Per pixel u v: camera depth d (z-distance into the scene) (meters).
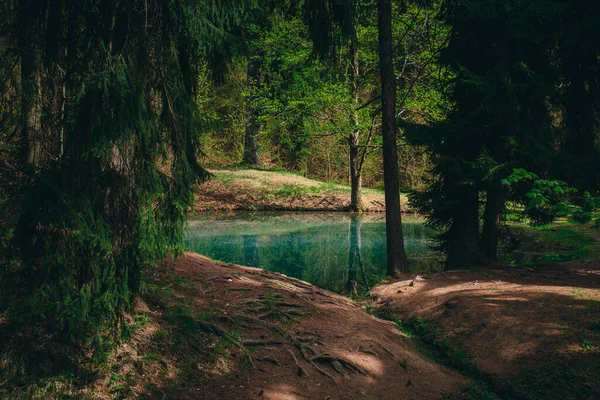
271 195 30.75
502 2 11.48
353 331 8.41
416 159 35.56
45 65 5.70
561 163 11.53
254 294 8.84
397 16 22.25
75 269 5.34
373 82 30.36
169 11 5.80
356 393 6.65
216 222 25.08
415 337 9.41
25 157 5.62
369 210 29.92
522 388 7.10
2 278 5.46
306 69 24.55
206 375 6.24
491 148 12.91
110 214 5.73
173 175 6.02
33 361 5.14
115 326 5.78
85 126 5.38
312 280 13.99
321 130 27.02
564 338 7.67
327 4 9.11
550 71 12.34
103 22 5.52
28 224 5.22
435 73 21.72
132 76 5.42
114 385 5.43
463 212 13.08
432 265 15.66
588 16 11.70
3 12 5.57
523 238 19.03
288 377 6.64
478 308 9.34
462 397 7.03
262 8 8.77
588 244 16.48
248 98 31.31
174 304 7.43
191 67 6.73
